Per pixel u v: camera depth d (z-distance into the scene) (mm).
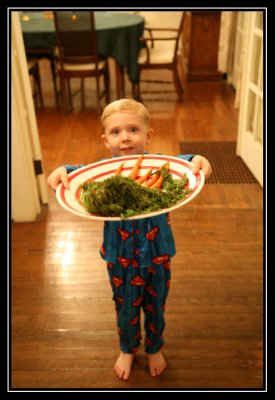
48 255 2250
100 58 4223
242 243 2299
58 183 1113
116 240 1271
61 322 1816
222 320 1802
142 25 4246
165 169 1149
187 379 1548
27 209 2520
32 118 2473
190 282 2014
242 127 3180
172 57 4324
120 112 1222
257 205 2662
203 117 4152
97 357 1650
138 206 1005
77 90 5059
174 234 2391
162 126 3932
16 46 2266
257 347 1674
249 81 2982
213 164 3182
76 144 3588
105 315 1851
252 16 2887
